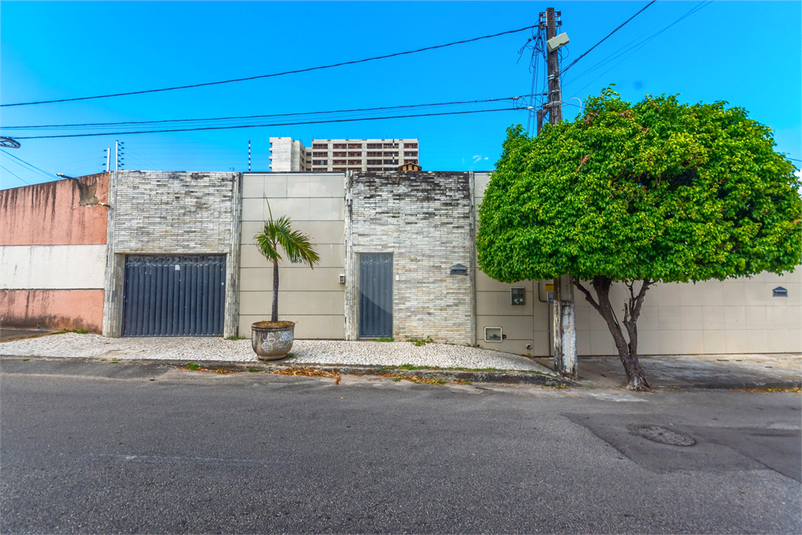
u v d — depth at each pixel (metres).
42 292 10.70
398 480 3.54
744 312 11.23
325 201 10.75
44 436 4.35
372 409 5.64
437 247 10.67
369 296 10.66
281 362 8.07
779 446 4.71
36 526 2.76
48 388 6.27
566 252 6.62
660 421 5.54
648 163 6.21
